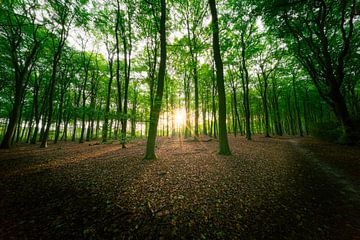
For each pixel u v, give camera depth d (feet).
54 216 11.21
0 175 19.20
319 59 37.40
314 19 35.29
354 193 14.20
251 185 16.11
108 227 9.99
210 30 31.40
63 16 45.52
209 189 15.30
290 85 89.15
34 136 67.51
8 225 10.23
